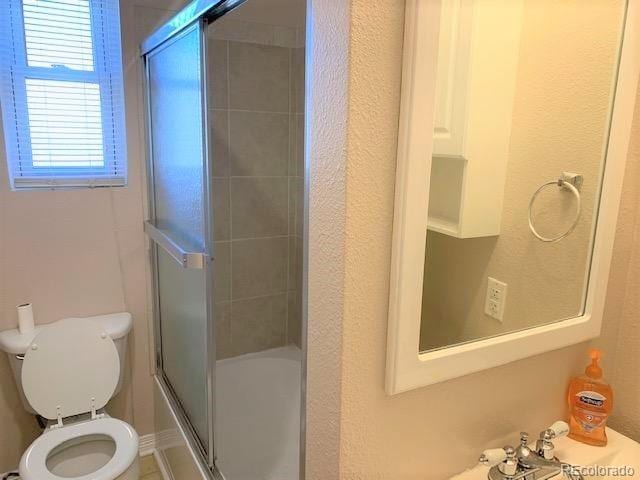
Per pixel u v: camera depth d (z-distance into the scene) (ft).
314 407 2.91
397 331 2.68
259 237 8.12
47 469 5.39
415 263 2.66
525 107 3.48
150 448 7.77
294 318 8.63
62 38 6.38
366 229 2.52
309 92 2.66
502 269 3.39
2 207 6.20
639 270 3.97
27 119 6.32
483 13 3.15
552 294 3.72
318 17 2.52
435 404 3.08
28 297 6.53
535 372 3.63
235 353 8.21
